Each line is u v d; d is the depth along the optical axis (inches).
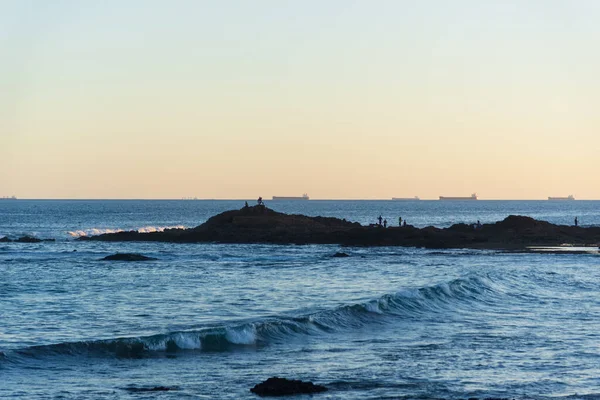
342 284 2864.2
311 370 1477.6
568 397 1307.8
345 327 1935.3
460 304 2362.2
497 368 1508.4
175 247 5083.7
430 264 3814.0
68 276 3154.5
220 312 2119.8
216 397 1273.4
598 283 2977.4
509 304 2410.2
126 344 1587.1
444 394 1318.9
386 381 1398.9
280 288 2719.0
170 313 2098.9
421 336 1838.1
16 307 2202.3
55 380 1368.1
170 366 1494.8
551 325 2003.0
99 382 1360.7
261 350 1654.8
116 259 4010.8
